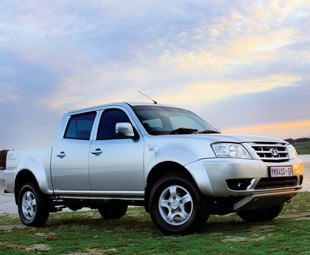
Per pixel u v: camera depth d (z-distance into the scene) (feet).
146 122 17.62
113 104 19.06
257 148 15.70
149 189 16.61
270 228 15.83
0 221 26.35
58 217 27.07
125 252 12.57
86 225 21.43
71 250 13.51
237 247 12.16
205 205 14.90
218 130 19.88
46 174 20.99
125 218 24.06
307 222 16.85
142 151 16.74
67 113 21.30
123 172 17.31
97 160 18.42
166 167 16.39
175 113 19.49
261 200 15.34
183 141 15.66
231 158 14.71
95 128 19.29
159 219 15.76
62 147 20.51
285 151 16.60
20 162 22.77
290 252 10.97
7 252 13.41
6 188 23.77
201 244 13.00
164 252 12.20
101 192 18.34
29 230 20.22
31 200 22.02
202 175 14.66
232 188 14.65
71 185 19.72
